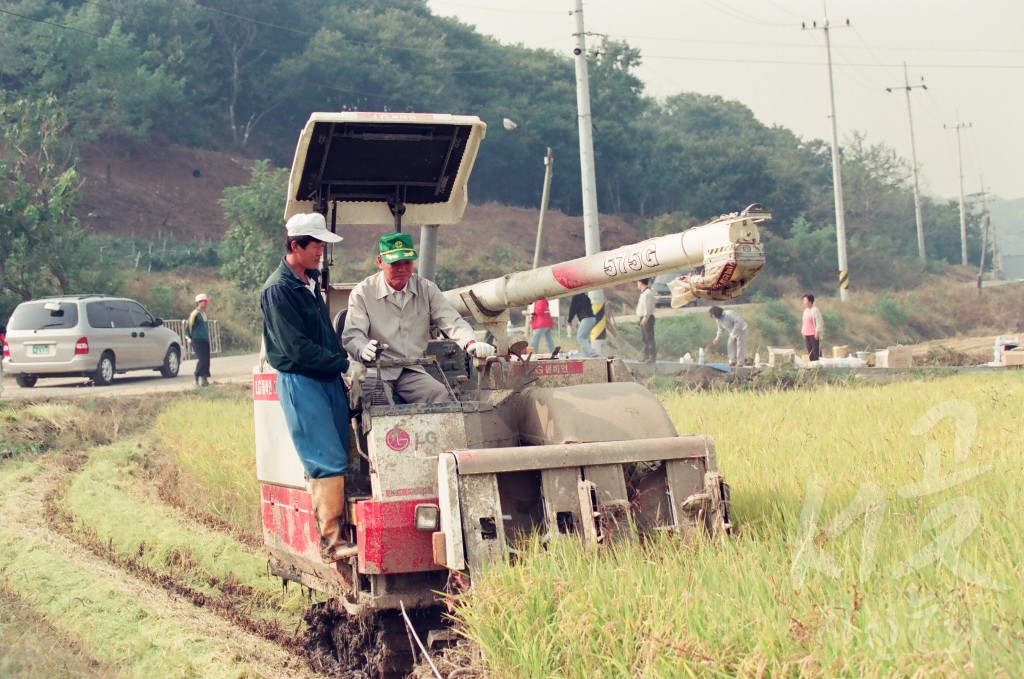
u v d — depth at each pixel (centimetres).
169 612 816
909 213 10506
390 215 909
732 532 670
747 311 4594
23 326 2369
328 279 892
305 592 855
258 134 7356
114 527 1071
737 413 1407
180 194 6266
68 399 2000
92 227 5600
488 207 7575
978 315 5912
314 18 7600
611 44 8800
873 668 441
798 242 7994
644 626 509
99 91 5938
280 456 778
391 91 7475
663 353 3794
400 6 8744
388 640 663
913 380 2045
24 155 4272
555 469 646
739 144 9288
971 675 423
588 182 2369
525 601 547
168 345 2680
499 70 8419
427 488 643
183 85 6600
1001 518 663
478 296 872
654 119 12762
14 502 1225
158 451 1573
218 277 5003
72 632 749
